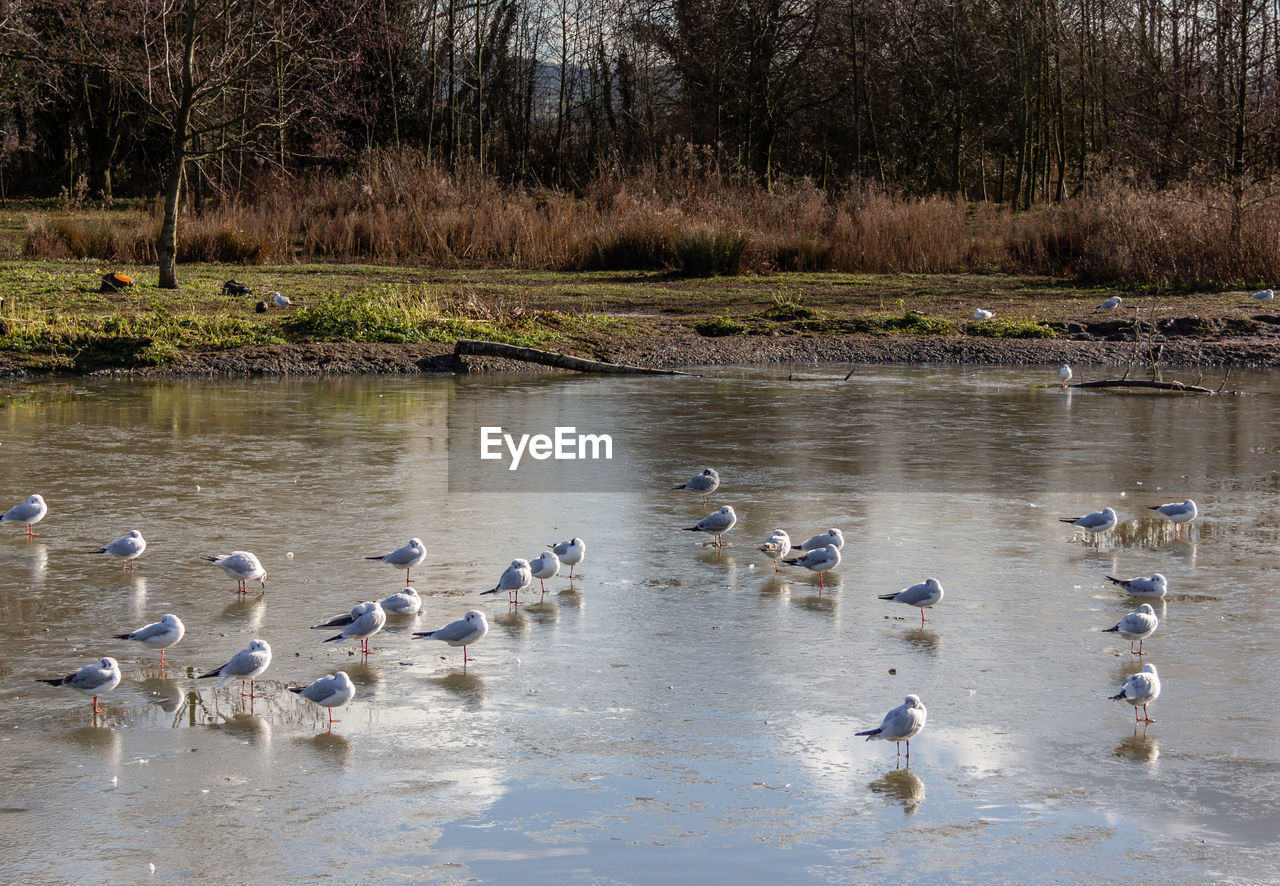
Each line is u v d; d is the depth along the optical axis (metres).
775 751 6.66
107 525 11.13
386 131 54.72
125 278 27.86
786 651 8.13
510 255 38.31
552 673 7.76
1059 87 53.06
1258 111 39.84
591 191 45.44
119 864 5.46
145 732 6.85
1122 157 47.19
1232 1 39.16
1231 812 6.02
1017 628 8.56
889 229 38.03
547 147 63.41
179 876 5.38
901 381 22.00
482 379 21.88
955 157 57.12
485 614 8.89
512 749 6.67
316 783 6.26
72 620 8.55
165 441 15.32
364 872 5.43
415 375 22.38
